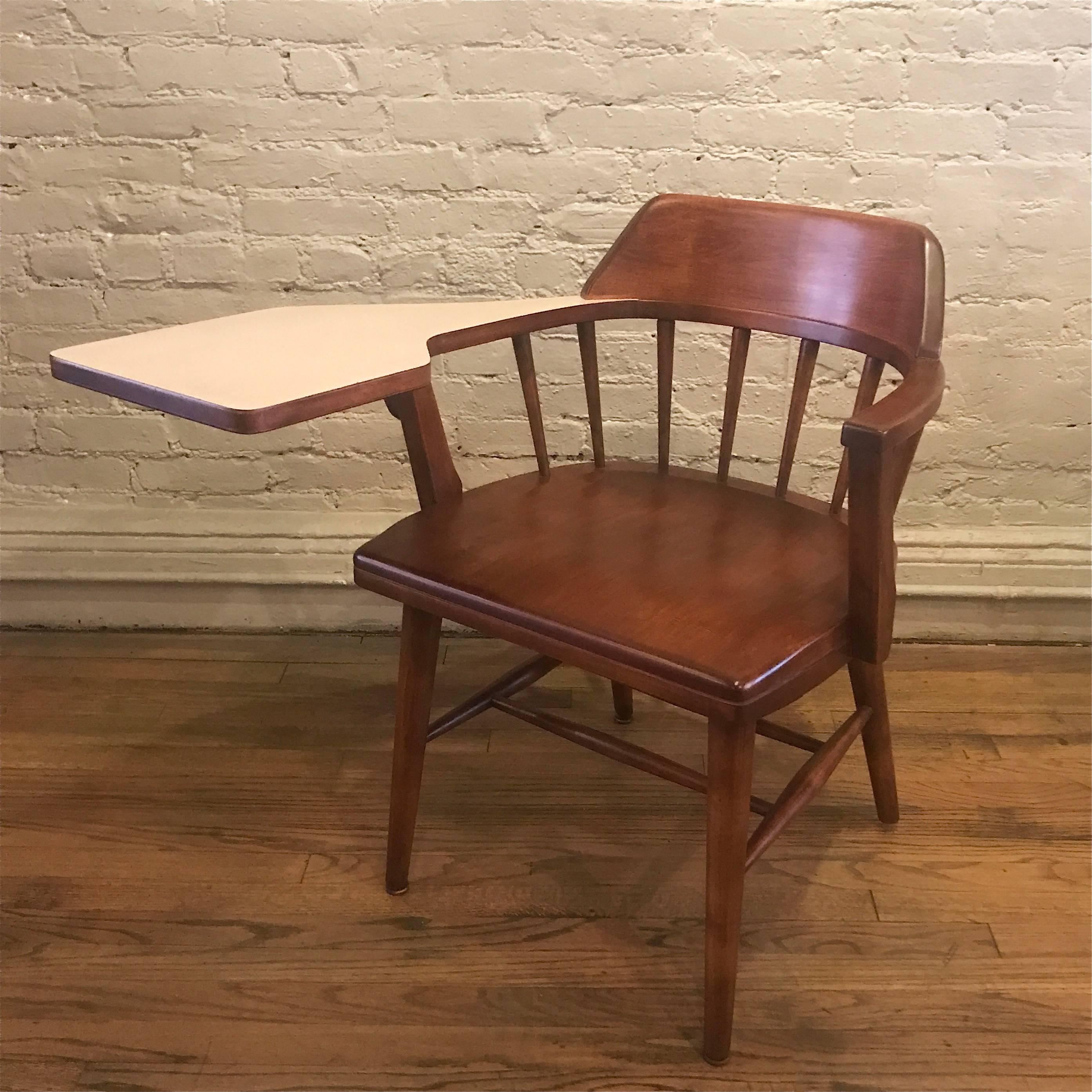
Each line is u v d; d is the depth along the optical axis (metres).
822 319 0.99
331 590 1.56
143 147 1.33
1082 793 1.24
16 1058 0.89
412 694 0.98
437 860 1.13
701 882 1.11
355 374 0.75
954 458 1.46
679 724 1.38
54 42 1.27
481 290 1.40
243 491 1.53
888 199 1.31
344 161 1.33
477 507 1.00
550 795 1.24
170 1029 0.92
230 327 0.89
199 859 1.13
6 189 1.35
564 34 1.25
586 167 1.32
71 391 1.46
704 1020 0.89
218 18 1.26
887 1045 0.92
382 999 0.96
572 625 0.78
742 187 1.32
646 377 1.42
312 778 1.26
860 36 1.24
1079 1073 0.89
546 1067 0.89
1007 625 1.54
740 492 1.06
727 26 1.24
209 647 1.55
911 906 1.07
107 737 1.33
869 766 1.14
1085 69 1.24
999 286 1.35
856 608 0.79
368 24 1.25
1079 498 1.48
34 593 1.56
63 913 1.05
